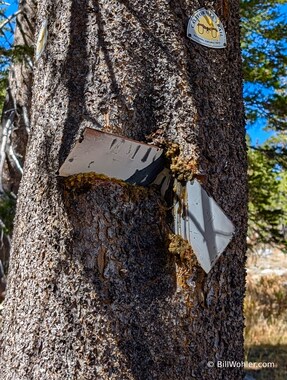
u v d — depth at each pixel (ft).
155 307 4.44
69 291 4.52
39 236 4.76
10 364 4.73
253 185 17.22
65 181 4.68
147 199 4.63
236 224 4.90
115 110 4.71
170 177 4.66
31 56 13.00
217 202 4.75
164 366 4.39
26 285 4.78
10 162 13.69
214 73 5.02
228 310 4.73
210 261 4.60
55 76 5.06
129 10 4.88
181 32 4.92
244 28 16.38
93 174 4.59
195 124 4.74
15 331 4.78
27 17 14.56
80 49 4.94
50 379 4.42
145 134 4.71
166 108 4.76
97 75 4.82
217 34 5.16
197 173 4.62
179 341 4.43
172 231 4.57
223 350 4.64
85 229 4.58
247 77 15.80
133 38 4.84
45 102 5.10
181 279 4.47
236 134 5.14
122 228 4.55
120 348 4.38
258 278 31.19
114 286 4.47
